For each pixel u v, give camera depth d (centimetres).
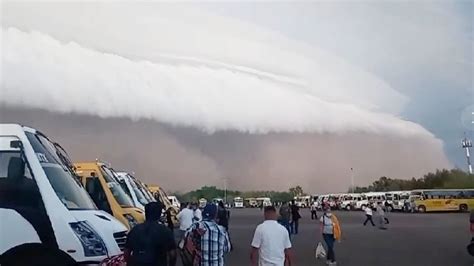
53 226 844
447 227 3719
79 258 841
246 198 12088
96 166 1625
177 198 4509
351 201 8644
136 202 1967
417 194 6806
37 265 838
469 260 1795
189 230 912
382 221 3697
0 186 858
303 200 10969
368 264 1709
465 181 9781
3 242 836
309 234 3275
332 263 1680
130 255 757
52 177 906
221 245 882
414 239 2738
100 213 962
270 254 870
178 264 1605
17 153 872
